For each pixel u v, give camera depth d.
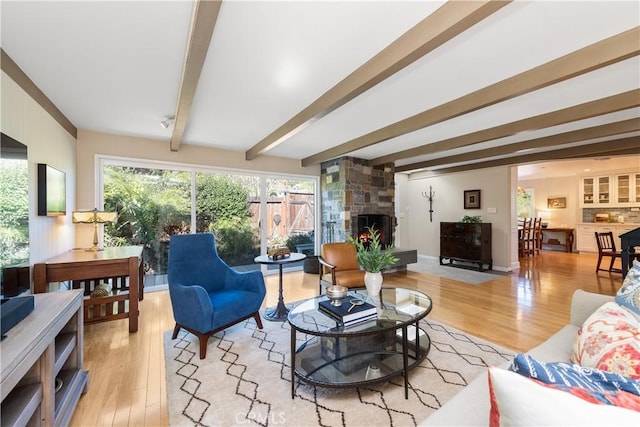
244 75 2.21
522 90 2.18
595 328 1.20
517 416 0.58
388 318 1.91
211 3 1.34
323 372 1.84
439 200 6.70
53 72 2.19
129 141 3.89
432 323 2.84
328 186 5.59
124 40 1.80
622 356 1.01
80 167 3.56
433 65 2.07
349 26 1.65
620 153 4.21
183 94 2.28
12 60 2.01
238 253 4.91
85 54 1.95
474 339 2.47
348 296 2.31
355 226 5.30
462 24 1.47
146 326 2.81
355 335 1.66
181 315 2.37
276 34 1.71
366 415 1.57
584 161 6.36
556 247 8.28
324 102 2.54
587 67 1.84
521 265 5.96
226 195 4.80
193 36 1.57
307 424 1.51
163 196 4.23
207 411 1.61
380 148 4.64
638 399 0.64
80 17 1.58
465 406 1.05
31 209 2.30
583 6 1.49
